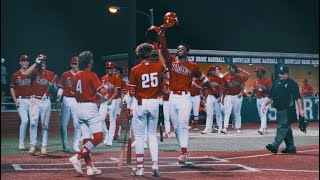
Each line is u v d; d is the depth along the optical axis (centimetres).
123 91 1152
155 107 742
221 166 848
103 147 1167
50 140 1436
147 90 740
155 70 742
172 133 1627
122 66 2175
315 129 1828
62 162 907
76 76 760
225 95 1536
